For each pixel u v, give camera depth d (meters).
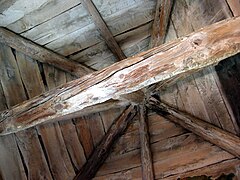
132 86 1.42
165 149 2.66
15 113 1.78
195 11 1.95
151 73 1.37
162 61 1.35
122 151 2.80
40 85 2.39
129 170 2.70
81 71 2.51
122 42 2.53
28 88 2.32
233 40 1.24
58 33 2.31
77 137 2.61
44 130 2.41
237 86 1.99
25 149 2.28
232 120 2.21
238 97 2.02
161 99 2.70
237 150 2.27
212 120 2.39
